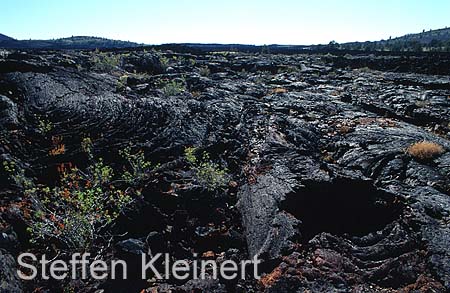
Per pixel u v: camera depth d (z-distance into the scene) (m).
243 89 22.33
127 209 8.14
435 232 7.25
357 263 6.69
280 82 26.30
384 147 11.71
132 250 6.90
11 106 12.64
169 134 12.08
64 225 7.47
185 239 7.68
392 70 34.94
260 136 12.95
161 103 14.76
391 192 8.64
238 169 10.73
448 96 20.44
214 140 12.27
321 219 8.27
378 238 7.34
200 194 8.98
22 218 7.58
